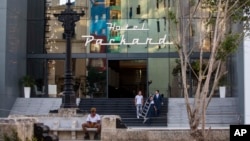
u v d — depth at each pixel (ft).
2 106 107.04
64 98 75.41
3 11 109.60
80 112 73.61
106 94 123.65
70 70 76.84
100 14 125.08
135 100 103.91
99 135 64.08
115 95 125.08
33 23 126.52
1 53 108.58
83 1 125.49
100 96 123.95
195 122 34.55
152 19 123.65
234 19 41.45
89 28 125.08
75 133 65.62
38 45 126.21
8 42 110.42
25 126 45.09
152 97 101.30
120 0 124.98
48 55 125.29
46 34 126.11
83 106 111.55
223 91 113.39
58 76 125.39
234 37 38.60
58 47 125.70
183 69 35.68
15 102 114.73
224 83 113.70
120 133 52.70
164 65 122.72
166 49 123.03
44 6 126.72
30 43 126.21
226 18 37.50
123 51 124.26
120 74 125.49
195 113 34.71
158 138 51.21
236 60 103.65
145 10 123.95
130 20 124.36
